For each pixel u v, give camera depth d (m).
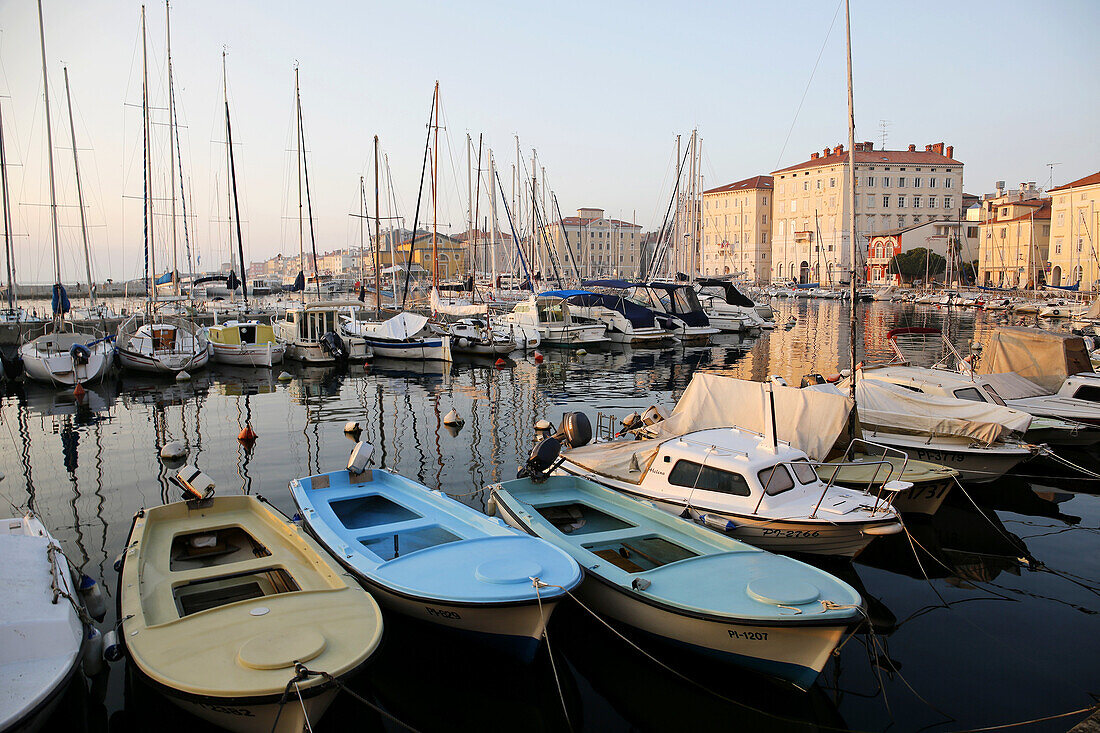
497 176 54.09
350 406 22.44
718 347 40.91
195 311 40.56
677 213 53.84
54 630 6.41
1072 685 7.78
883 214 116.12
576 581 7.59
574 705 7.52
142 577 7.96
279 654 6.17
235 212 40.28
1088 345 31.14
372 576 7.91
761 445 11.20
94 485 14.05
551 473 12.29
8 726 5.44
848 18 15.31
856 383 15.98
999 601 9.77
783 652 7.37
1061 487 14.86
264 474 14.78
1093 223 78.06
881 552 11.46
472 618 7.39
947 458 13.96
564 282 60.94
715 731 7.09
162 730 6.89
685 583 8.09
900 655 8.40
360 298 48.25
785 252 123.00
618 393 25.12
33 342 26.78
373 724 7.17
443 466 15.41
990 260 95.44
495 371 30.78
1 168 33.28
